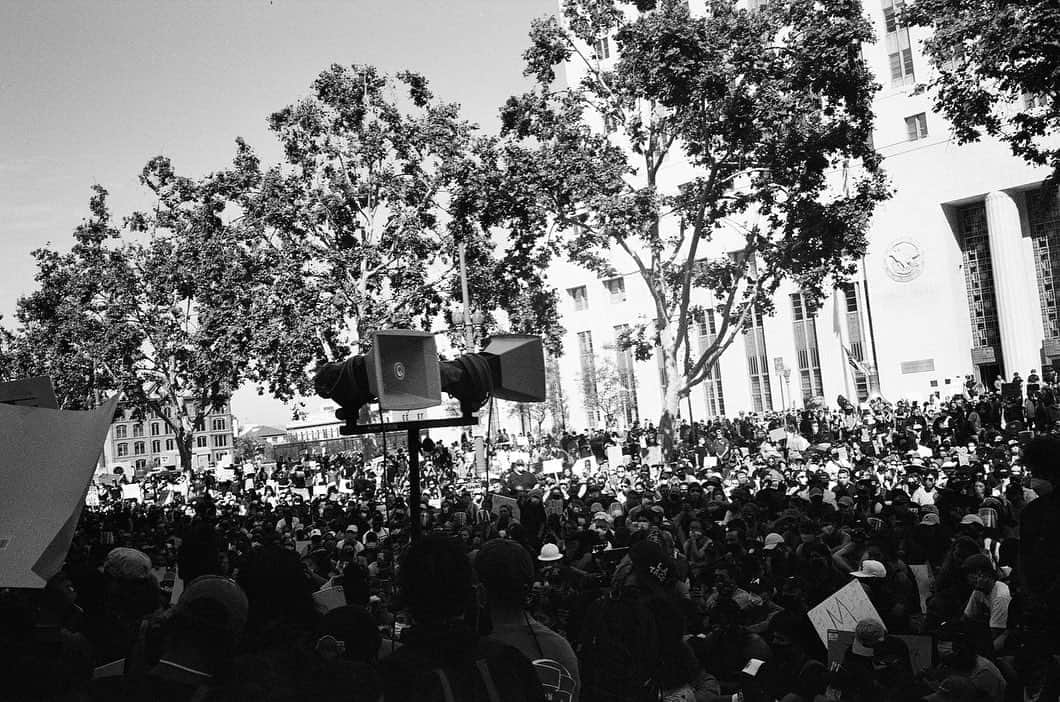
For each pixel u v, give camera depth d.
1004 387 41.28
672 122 33.31
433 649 3.12
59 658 3.30
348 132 45.44
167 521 30.23
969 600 9.88
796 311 67.06
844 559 11.51
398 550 14.26
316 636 3.69
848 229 32.66
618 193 33.38
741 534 13.74
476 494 29.25
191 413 157.75
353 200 44.31
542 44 35.44
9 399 6.42
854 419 47.44
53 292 59.78
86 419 5.44
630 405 76.06
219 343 53.81
